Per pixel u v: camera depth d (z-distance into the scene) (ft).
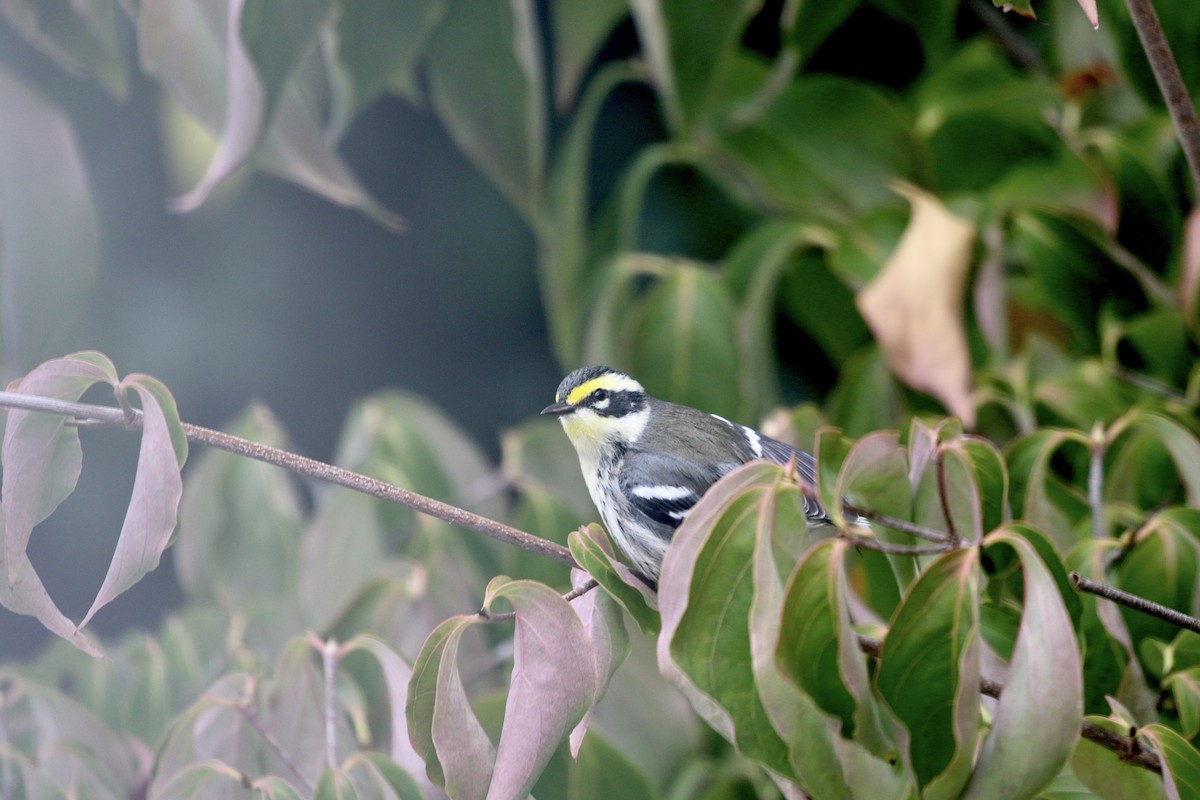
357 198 20.65
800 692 12.02
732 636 12.65
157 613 33.58
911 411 25.04
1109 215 23.18
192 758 18.53
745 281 25.45
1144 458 21.59
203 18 20.24
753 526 12.60
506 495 27.53
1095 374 23.34
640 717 22.93
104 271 31.99
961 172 25.29
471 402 34.81
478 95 22.41
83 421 15.31
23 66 29.63
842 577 12.21
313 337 34.58
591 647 14.40
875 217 24.63
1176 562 17.16
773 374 27.43
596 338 25.43
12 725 20.76
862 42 27.37
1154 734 13.91
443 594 23.09
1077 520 20.65
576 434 24.09
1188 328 22.36
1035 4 26.07
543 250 30.53
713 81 21.81
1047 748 11.76
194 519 25.86
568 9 23.44
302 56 18.13
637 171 26.55
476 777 14.21
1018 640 12.09
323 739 18.75
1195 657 16.61
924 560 15.65
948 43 26.55
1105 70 25.38
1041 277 24.00
